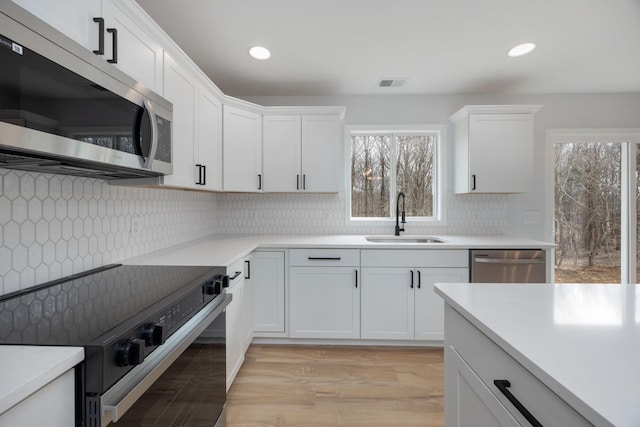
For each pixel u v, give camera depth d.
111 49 1.25
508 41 2.27
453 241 2.80
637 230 3.25
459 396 1.08
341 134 3.31
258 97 3.30
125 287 1.25
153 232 2.16
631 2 1.86
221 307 1.52
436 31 2.15
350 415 1.82
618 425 0.45
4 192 1.15
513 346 0.71
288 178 2.98
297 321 2.67
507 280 2.58
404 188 3.41
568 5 1.89
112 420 0.74
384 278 2.64
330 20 2.03
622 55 2.46
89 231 1.56
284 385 2.11
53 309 0.99
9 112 0.75
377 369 2.32
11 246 1.17
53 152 0.87
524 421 0.71
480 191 2.91
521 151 2.90
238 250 2.25
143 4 1.86
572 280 3.31
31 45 0.81
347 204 3.33
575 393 0.53
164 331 0.96
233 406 1.88
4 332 0.81
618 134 3.21
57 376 0.67
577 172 3.30
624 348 0.70
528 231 3.28
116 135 1.14
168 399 1.03
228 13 1.95
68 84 0.93
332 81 2.94
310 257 2.64
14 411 0.58
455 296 1.12
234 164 2.68
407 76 2.83
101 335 0.79
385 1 1.85
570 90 3.15
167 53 1.71
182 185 1.89
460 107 3.28
